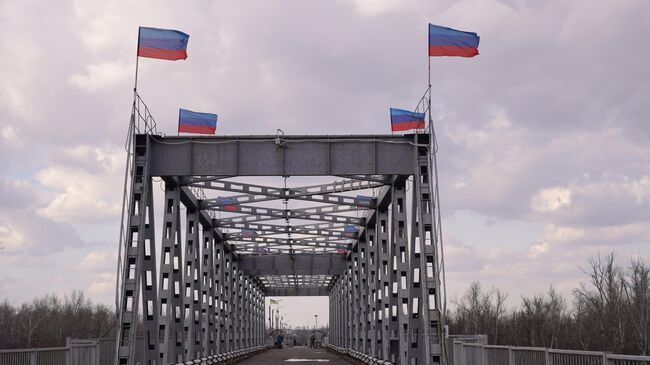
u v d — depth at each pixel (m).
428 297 30.75
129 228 30.73
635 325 69.75
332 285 97.44
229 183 40.09
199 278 43.56
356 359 55.78
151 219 32.28
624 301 78.31
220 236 59.44
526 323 102.06
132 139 31.14
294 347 156.50
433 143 31.55
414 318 33.50
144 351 31.22
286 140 33.38
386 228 43.47
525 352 21.12
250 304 84.75
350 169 33.31
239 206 48.09
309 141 33.50
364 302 53.56
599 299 95.38
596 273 80.50
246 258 72.88
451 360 31.23
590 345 80.81
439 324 30.11
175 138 33.06
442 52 31.45
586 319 88.44
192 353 40.53
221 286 59.19
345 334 71.44
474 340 32.72
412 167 33.25
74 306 141.50
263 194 40.66
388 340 39.81
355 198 43.50
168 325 33.25
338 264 73.19
